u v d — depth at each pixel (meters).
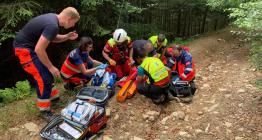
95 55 9.08
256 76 5.93
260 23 4.32
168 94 5.14
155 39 6.12
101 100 4.57
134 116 4.68
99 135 4.29
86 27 7.57
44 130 4.10
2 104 4.98
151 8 10.70
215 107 4.92
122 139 4.24
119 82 5.59
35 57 4.15
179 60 5.40
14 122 4.43
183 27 12.63
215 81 5.97
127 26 9.09
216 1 7.82
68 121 4.16
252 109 4.72
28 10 6.50
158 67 4.82
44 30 3.89
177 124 4.55
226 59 7.30
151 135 4.35
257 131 4.23
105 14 8.26
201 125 4.49
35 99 5.12
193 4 10.27
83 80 5.29
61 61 7.94
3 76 8.26
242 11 4.85
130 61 5.95
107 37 8.82
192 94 5.31
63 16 4.06
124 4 8.20
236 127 4.37
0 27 6.92
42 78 4.19
